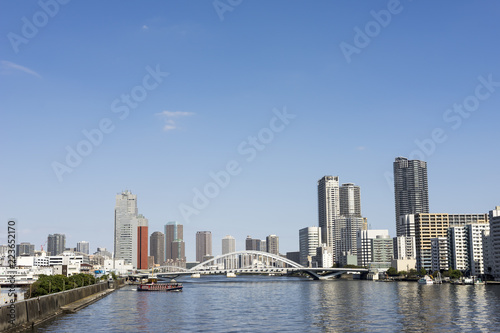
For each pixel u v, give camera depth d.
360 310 188.62
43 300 166.38
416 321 153.38
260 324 152.50
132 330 141.38
